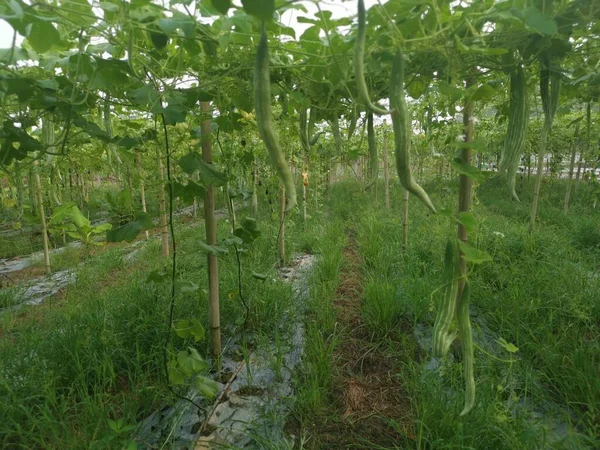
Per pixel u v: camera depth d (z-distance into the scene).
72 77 1.87
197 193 2.29
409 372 2.57
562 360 2.44
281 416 2.22
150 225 2.14
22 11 1.24
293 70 2.10
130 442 1.72
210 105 2.52
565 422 2.11
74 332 2.75
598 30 1.85
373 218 6.75
